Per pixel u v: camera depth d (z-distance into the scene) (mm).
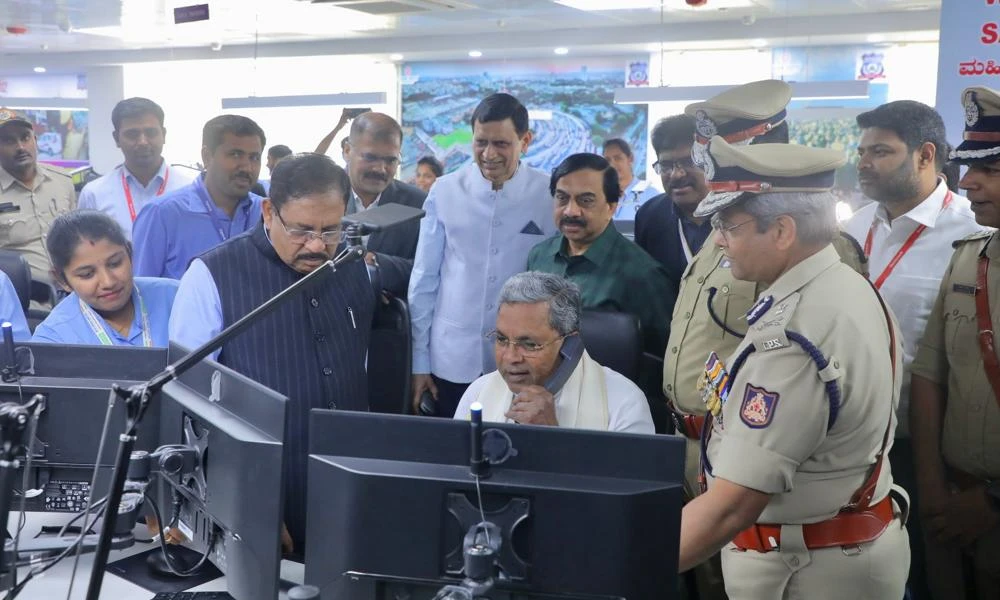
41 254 4500
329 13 8984
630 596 1271
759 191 1586
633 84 10383
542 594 1284
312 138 12047
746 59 9633
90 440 1794
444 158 11484
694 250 3021
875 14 8211
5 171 4457
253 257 2049
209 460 1575
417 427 1342
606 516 1256
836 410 1546
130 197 3920
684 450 1271
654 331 2770
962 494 2262
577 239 2812
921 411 2365
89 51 12602
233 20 9570
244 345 2014
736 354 1660
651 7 8289
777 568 1671
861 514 1648
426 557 1312
